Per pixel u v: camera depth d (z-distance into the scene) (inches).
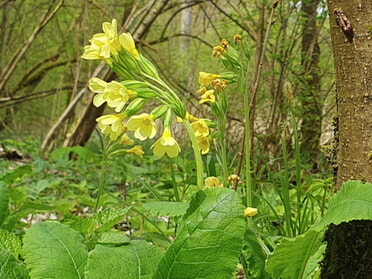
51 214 32.9
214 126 14.5
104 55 12.4
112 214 14.0
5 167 51.6
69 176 49.3
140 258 10.6
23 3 96.8
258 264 12.4
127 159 61.7
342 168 14.4
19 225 19.9
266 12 55.4
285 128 18.6
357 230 13.1
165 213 11.4
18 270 10.5
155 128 12.1
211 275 9.9
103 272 10.1
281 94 53.0
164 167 44.2
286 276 11.8
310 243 11.1
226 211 9.9
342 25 14.1
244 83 14.5
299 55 61.7
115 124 12.4
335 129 16.4
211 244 9.8
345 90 14.3
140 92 12.3
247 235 12.7
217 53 14.4
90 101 70.9
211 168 17.5
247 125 14.5
